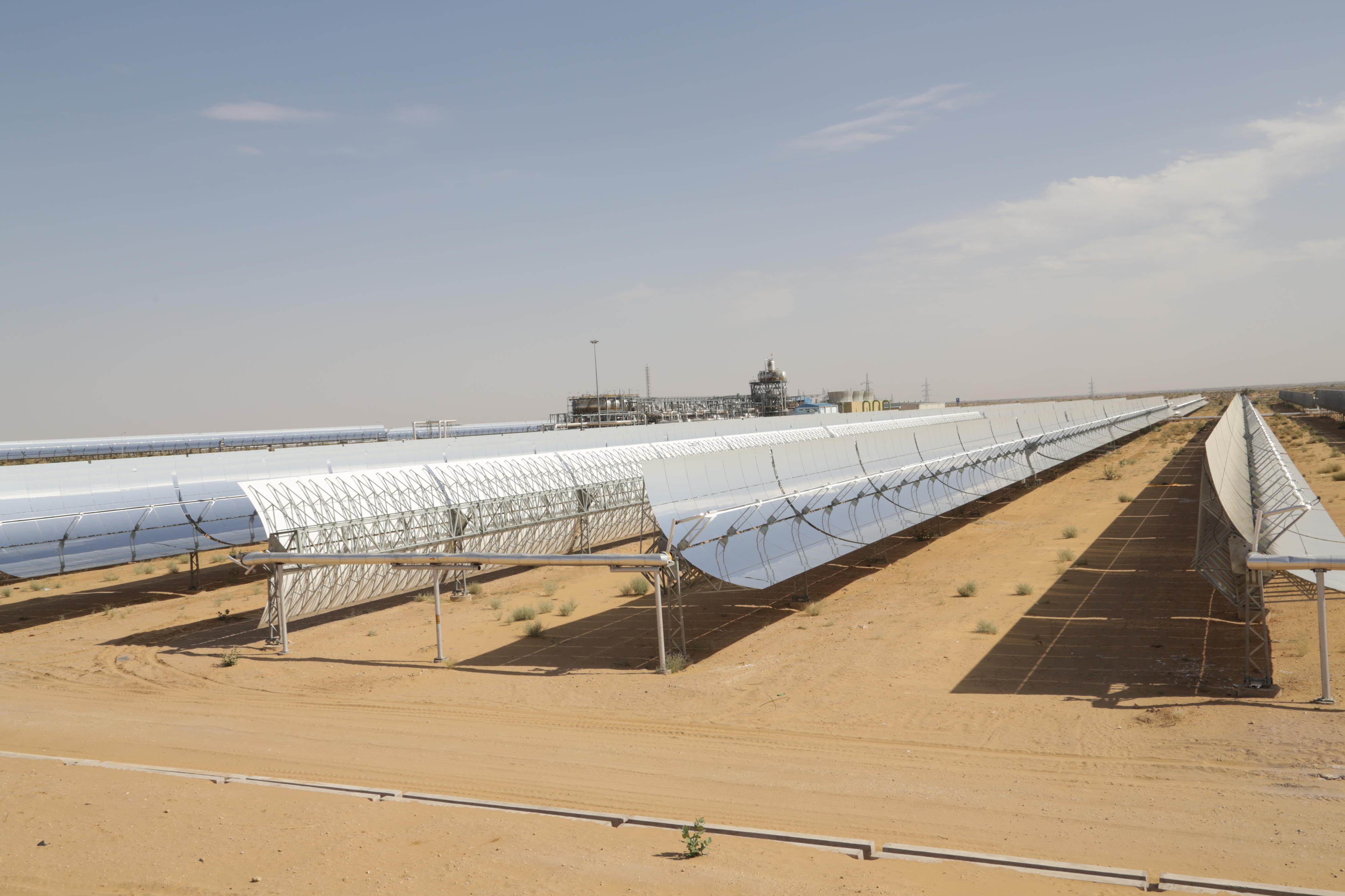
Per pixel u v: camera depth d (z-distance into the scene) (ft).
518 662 63.10
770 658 60.80
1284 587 62.54
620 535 121.90
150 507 102.89
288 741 47.24
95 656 70.90
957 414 317.22
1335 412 335.26
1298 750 38.93
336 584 79.25
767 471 86.22
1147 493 142.72
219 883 28.09
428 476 96.58
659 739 45.14
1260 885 26.32
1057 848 30.48
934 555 100.37
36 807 35.63
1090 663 54.75
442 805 35.91
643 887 27.22
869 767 39.78
